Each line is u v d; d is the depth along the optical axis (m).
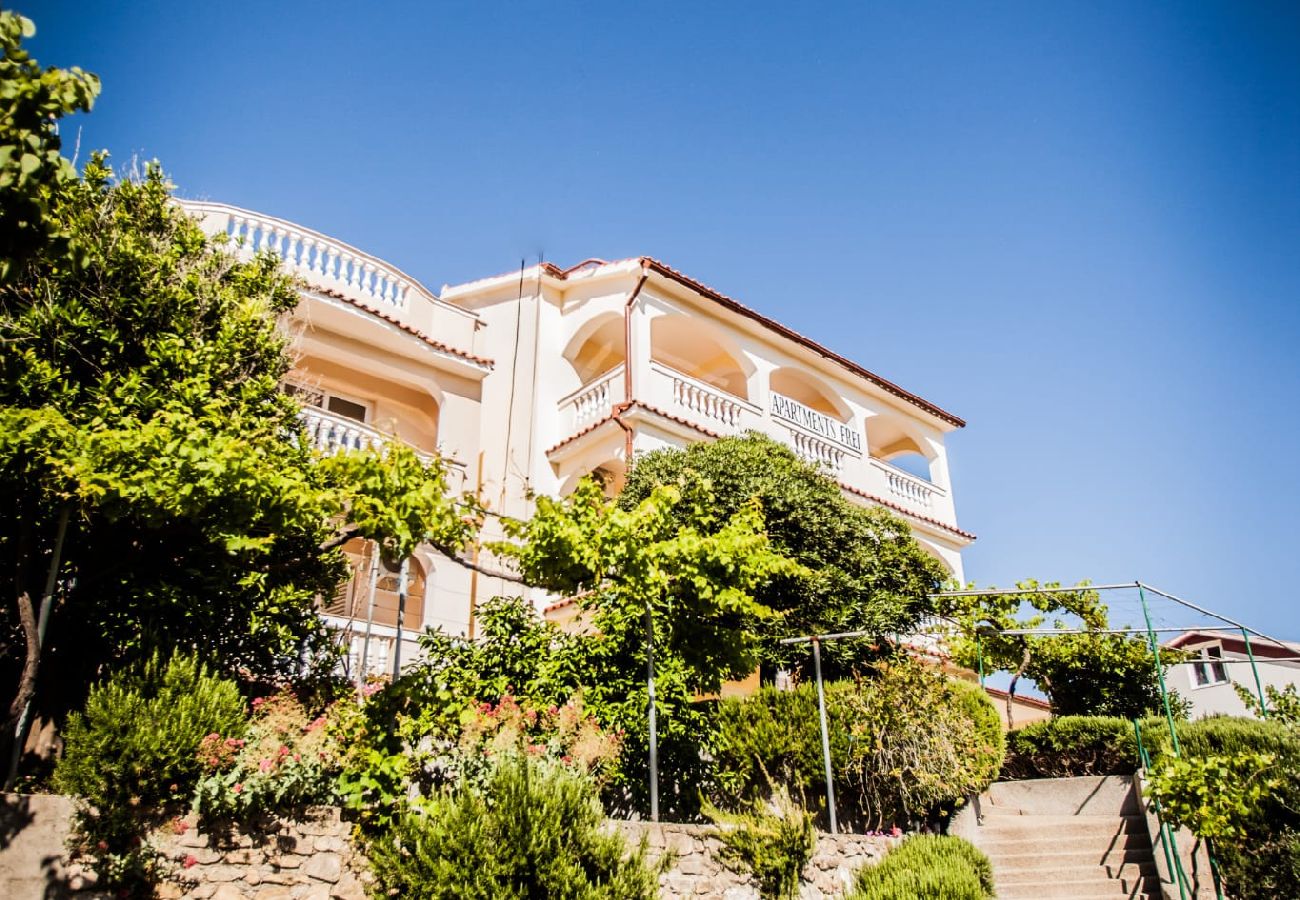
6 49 5.32
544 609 17.42
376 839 7.73
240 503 8.13
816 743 12.13
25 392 8.52
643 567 9.84
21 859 6.21
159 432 7.82
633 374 19.05
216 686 7.79
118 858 6.56
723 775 11.17
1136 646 21.20
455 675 10.42
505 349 20.66
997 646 22.09
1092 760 17.16
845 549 15.59
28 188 5.33
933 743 13.02
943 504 25.44
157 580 8.91
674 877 9.05
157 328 10.05
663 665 10.87
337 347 17.62
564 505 10.30
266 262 12.85
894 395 25.30
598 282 21.59
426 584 16.78
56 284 9.49
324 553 10.02
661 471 15.46
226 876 6.99
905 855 10.99
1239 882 12.02
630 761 10.26
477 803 7.41
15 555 8.46
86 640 8.77
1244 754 12.24
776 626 14.05
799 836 9.99
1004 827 14.19
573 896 6.99
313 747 7.93
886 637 14.60
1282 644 16.03
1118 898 12.62
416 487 9.10
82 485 7.39
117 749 6.82
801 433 21.66
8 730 7.26
